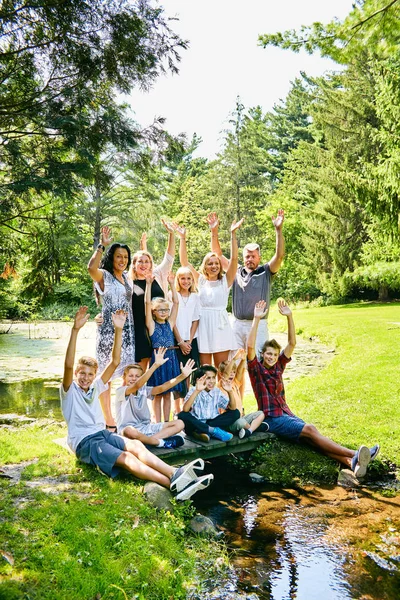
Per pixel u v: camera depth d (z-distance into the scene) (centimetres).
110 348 502
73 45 669
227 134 3391
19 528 337
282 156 4291
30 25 675
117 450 431
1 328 2064
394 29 629
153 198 2911
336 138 2864
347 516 404
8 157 704
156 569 310
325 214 2827
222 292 575
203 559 336
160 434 477
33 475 428
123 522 355
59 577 288
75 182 718
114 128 716
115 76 697
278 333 1758
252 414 541
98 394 464
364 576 324
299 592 307
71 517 353
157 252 3083
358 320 1733
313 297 3164
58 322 2392
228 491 452
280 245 580
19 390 895
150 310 523
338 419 608
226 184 3416
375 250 2308
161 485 408
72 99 684
